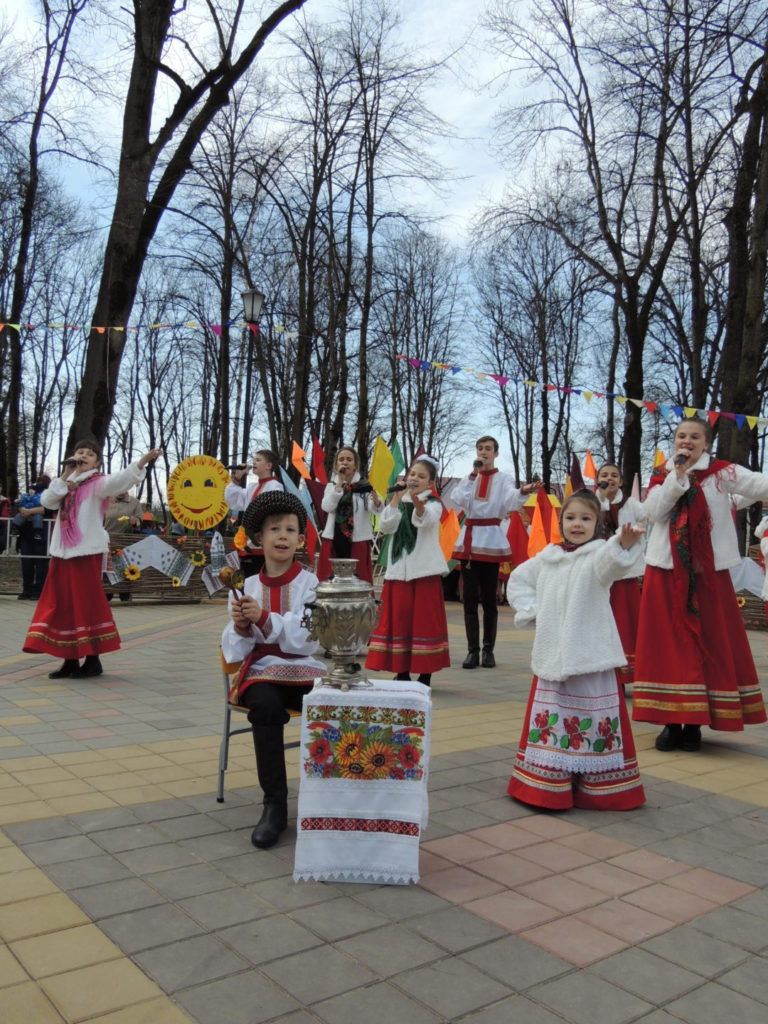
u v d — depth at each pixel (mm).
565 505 4215
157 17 12641
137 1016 2252
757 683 5324
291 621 3672
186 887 3039
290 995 2375
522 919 2896
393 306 28984
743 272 15164
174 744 4926
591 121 17797
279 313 21953
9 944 2604
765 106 13742
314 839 3143
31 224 22500
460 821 3871
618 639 4094
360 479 8352
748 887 3221
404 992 2412
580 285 22516
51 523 13008
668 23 14195
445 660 6984
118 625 10680
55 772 4328
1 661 7773
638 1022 2305
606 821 3928
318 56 20031
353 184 20906
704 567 5121
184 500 12602
